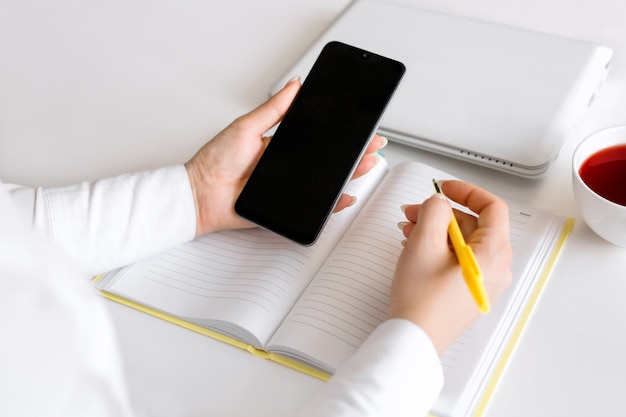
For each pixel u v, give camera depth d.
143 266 0.84
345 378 0.61
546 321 0.75
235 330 0.75
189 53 1.13
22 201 0.79
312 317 0.74
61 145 1.01
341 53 0.86
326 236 0.84
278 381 0.72
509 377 0.70
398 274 0.67
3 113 1.07
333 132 0.83
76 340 0.36
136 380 0.73
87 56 1.15
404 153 0.96
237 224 0.85
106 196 0.82
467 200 0.76
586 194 0.75
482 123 0.91
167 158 0.98
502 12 1.12
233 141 0.83
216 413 0.70
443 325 0.64
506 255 0.69
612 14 1.09
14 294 0.34
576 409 0.68
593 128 0.95
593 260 0.80
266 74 1.08
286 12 1.19
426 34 1.04
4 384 0.34
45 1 1.27
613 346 0.72
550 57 0.98
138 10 1.23
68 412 0.36
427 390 0.61
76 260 0.80
